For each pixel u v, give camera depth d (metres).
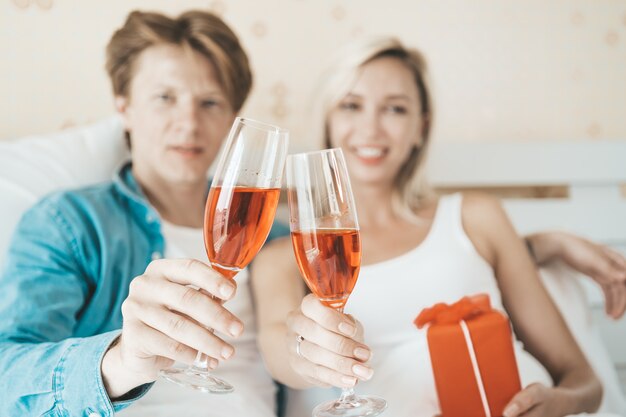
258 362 1.30
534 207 1.79
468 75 1.96
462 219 1.46
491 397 1.01
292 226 0.73
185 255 1.25
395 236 1.45
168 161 1.26
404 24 1.92
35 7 1.68
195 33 1.27
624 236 1.82
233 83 1.31
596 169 1.83
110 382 0.76
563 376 1.27
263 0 1.83
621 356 1.73
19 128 1.67
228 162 0.68
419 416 1.16
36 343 0.96
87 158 1.41
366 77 1.44
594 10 2.02
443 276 1.34
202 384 0.65
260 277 1.35
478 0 1.96
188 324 0.65
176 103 1.26
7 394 0.81
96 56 1.71
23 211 1.28
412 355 1.25
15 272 1.08
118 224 1.20
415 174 1.54
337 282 0.71
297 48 1.85
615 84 2.03
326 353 0.74
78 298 1.09
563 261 1.47
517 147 1.80
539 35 2.00
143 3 1.74
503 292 1.43
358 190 1.48
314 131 1.54
